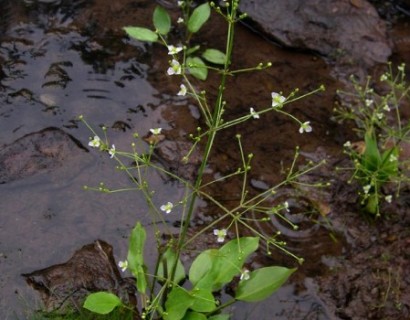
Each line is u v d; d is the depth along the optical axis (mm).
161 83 1140
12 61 1131
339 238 995
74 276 907
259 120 1117
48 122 1068
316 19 1237
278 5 1241
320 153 1086
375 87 1194
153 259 945
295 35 1226
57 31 1180
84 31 1188
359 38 1242
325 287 946
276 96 837
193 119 1102
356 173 1045
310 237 992
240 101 1140
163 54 1180
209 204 1010
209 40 1219
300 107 1146
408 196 1041
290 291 940
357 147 1097
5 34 1163
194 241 964
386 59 1240
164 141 1065
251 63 1198
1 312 878
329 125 1128
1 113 1069
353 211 1023
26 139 1026
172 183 1025
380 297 942
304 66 1210
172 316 832
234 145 1080
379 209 1023
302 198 1027
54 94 1102
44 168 1012
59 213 977
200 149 1065
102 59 1158
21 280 907
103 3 1230
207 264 877
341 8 1256
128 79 1138
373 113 1091
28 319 872
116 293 909
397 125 1139
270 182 1043
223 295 928
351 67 1217
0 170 999
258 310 921
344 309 930
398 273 965
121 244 959
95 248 945
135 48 1180
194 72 1122
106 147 865
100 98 1108
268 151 1081
